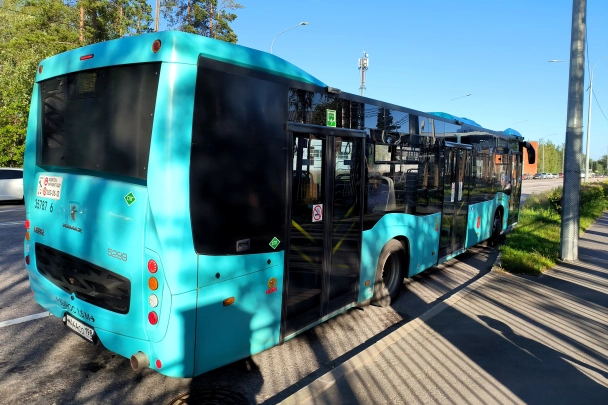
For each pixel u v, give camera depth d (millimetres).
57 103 4344
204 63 3516
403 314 6414
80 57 4004
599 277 8148
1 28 40688
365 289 5816
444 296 7352
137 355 3482
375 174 5887
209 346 3623
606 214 20828
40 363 4508
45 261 4520
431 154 7512
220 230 3623
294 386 4242
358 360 4520
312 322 4828
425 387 4098
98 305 3834
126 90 3605
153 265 3363
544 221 15836
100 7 34125
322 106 4836
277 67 4223
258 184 3947
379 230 6043
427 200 7430
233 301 3781
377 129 5906
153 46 3424
